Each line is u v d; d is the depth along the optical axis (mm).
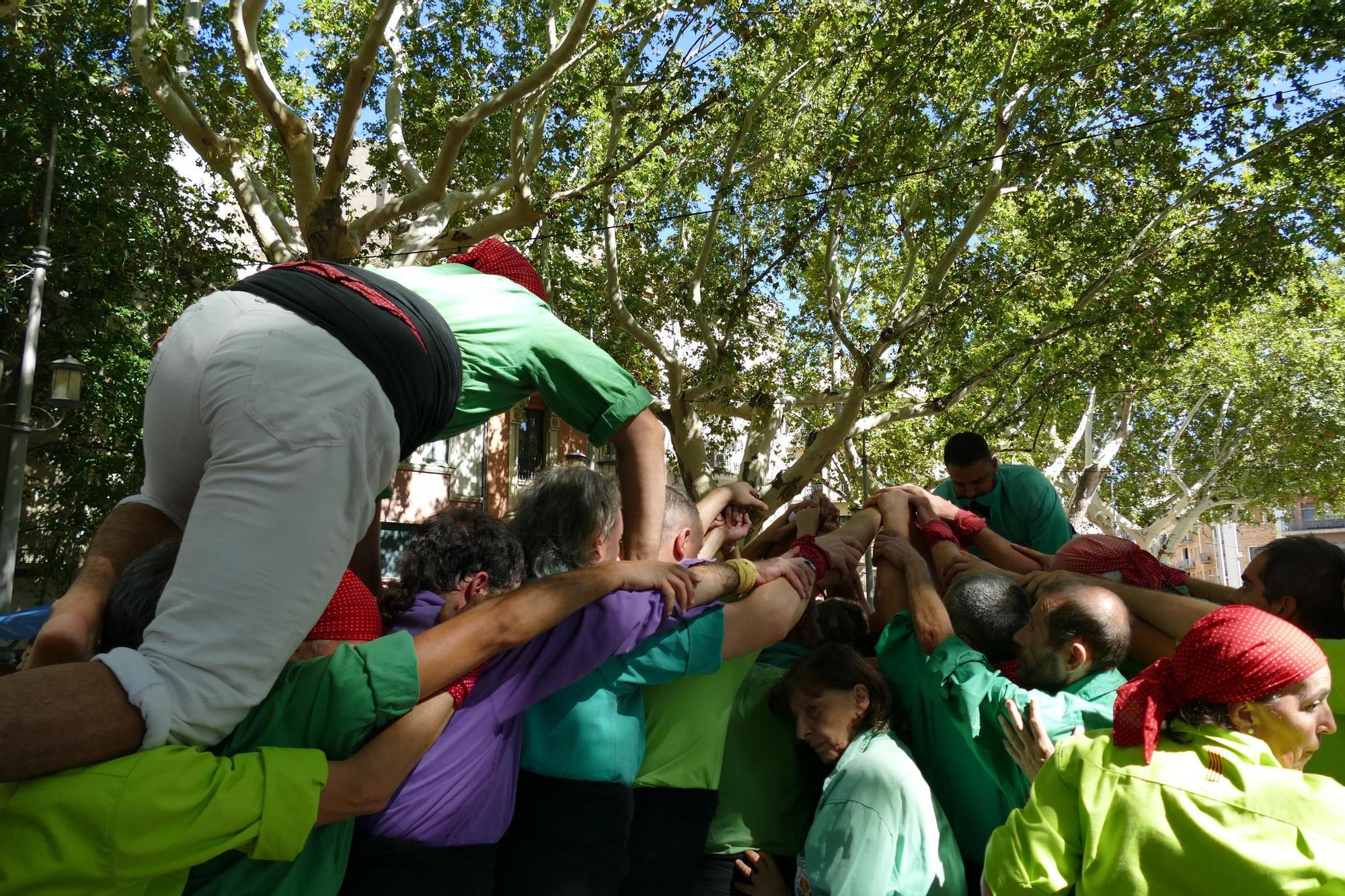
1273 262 15953
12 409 15547
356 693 1920
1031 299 17047
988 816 2803
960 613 3088
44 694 1601
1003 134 14836
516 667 2279
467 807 2184
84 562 2115
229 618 1765
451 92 16375
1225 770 2119
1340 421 26828
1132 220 16109
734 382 17188
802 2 14570
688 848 2662
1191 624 2912
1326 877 1961
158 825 1646
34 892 1606
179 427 2018
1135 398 24375
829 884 2492
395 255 12344
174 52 12000
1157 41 13930
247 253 17484
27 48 15148
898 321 16500
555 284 17938
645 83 14562
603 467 11195
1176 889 2053
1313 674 2162
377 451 2027
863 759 2623
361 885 2113
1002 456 20828
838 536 3352
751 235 18516
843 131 15078
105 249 15461
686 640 2523
